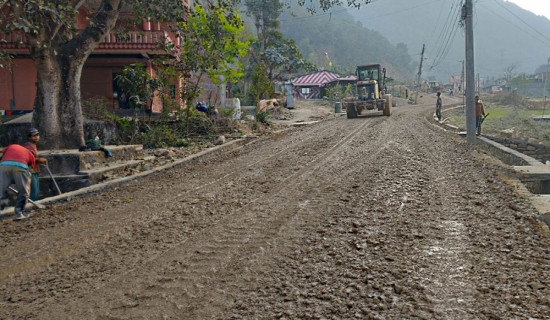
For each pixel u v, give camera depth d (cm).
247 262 414
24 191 640
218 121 1706
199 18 1684
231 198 696
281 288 353
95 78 1925
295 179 825
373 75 2655
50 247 495
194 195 734
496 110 4209
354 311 310
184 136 1551
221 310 321
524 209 555
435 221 522
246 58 4934
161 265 417
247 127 1845
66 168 944
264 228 521
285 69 4794
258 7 4825
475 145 1330
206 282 372
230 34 1742
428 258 407
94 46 1163
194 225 552
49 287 378
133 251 463
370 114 2773
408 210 571
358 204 608
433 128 1956
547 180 880
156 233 525
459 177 784
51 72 1095
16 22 903
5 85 1822
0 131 1283
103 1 1164
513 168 939
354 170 881
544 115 3266
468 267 384
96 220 605
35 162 691
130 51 1758
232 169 994
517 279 356
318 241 463
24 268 431
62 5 989
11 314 328
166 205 671
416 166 900
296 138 1590
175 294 351
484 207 577
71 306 337
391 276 368
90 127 1316
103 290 365
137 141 1423
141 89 1512
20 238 535
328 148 1258
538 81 8681
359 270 382
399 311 309
